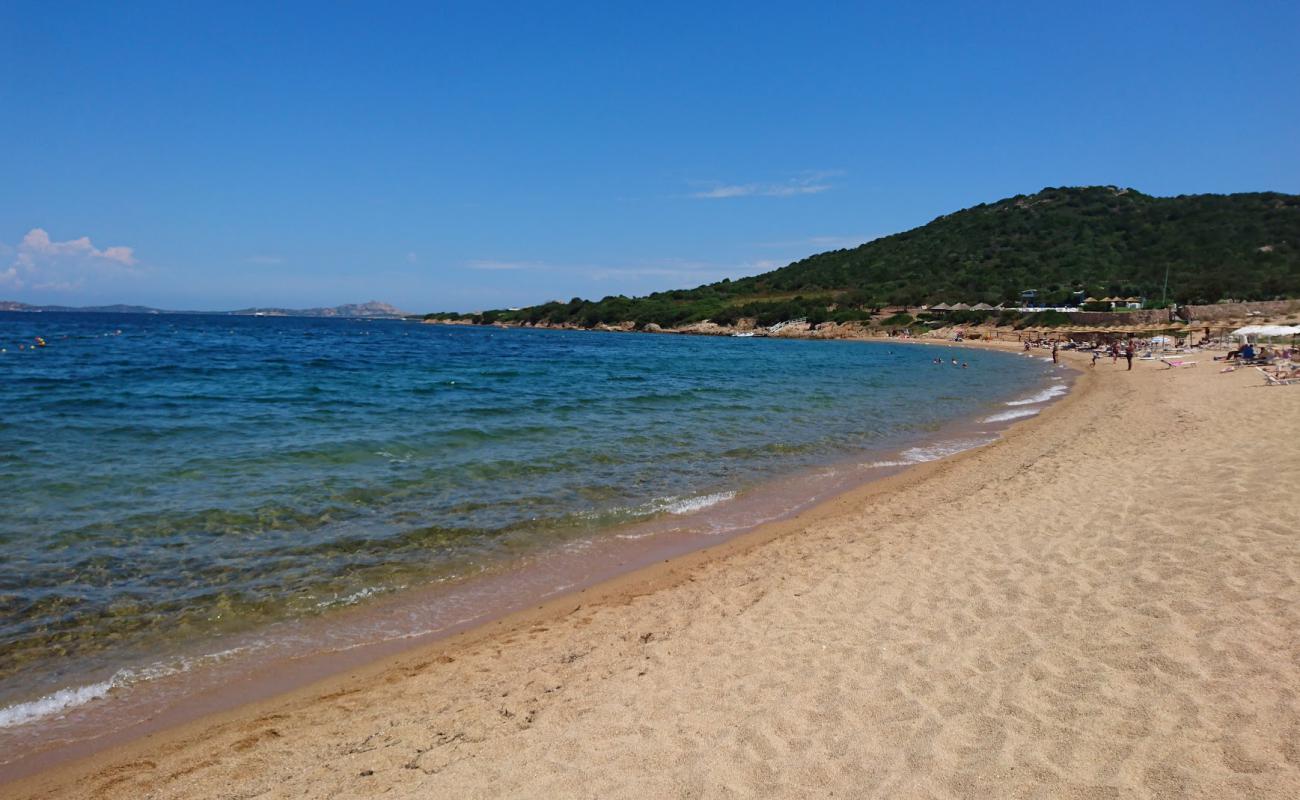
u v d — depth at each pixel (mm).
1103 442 14094
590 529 9930
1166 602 5512
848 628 5887
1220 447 11484
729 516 10633
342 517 10016
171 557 8375
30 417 16781
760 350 67875
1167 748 3678
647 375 35156
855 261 143750
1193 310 67812
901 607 6219
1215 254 96562
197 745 4934
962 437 17469
